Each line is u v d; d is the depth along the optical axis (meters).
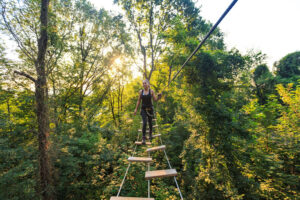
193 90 6.62
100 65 12.79
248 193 5.06
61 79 7.77
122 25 13.11
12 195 4.04
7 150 4.68
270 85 14.21
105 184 6.41
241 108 6.72
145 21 13.60
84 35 12.11
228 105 6.62
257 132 6.02
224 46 11.69
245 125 5.97
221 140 5.68
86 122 9.18
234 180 5.20
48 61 6.12
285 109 5.99
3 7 5.08
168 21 12.65
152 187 6.23
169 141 9.15
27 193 4.15
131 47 14.19
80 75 9.70
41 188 4.88
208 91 6.38
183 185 7.29
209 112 6.07
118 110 14.97
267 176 5.20
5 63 5.09
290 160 5.14
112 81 14.48
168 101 14.27
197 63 6.22
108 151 7.41
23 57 5.71
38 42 5.57
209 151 5.86
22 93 6.02
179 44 8.05
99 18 12.46
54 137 6.00
